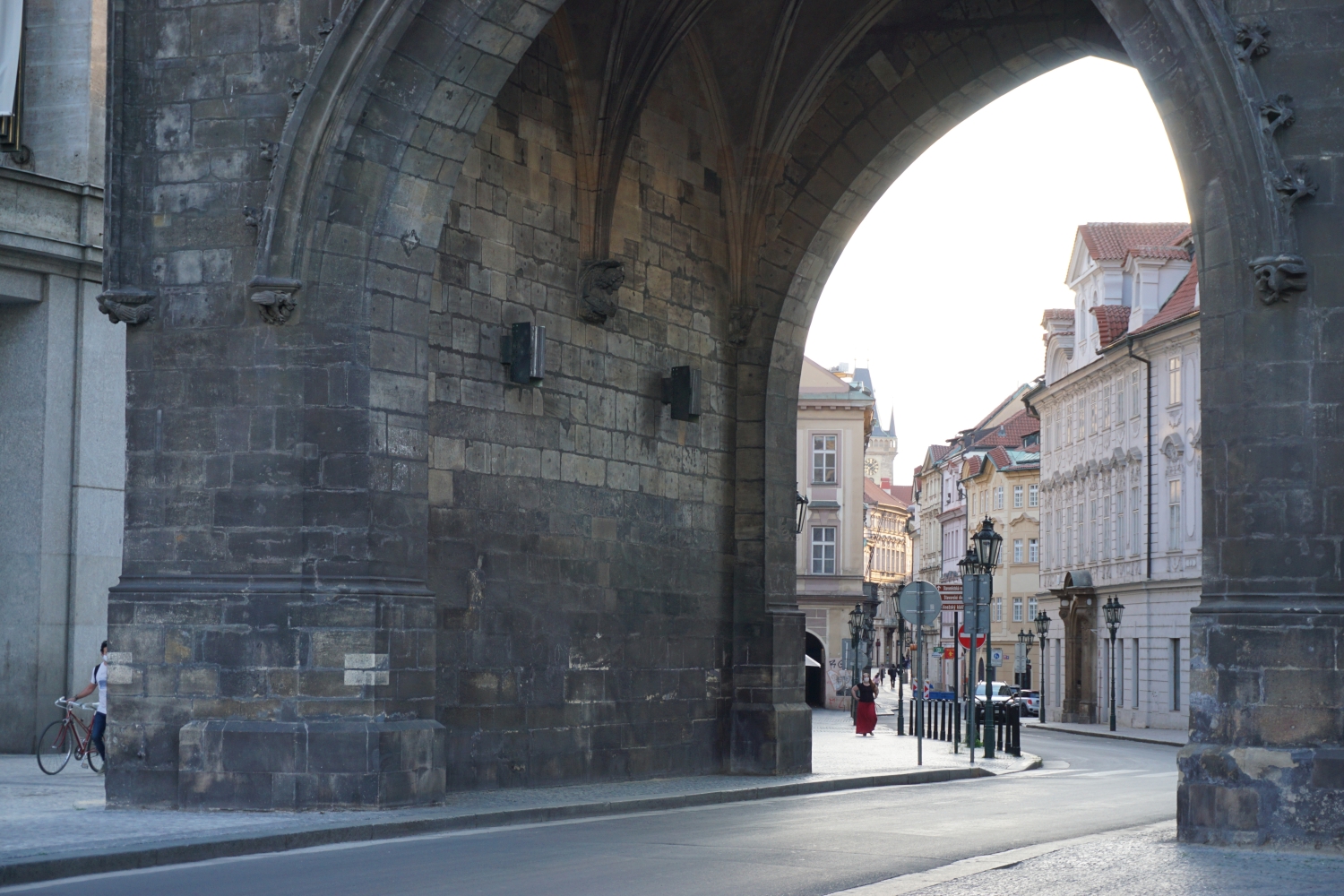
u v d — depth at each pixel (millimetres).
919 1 26828
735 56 26047
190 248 18172
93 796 19062
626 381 24312
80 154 26641
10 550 25875
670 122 25422
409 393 18406
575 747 22766
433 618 18359
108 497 26641
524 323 21797
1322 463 14961
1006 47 26547
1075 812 19625
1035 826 17266
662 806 20172
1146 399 65250
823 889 11789
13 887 12047
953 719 40344
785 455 27281
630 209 24406
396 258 18297
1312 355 15062
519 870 12797
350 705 17422
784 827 16875
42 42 26875
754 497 26750
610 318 23953
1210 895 11328
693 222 26031
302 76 18031
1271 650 14836
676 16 23312
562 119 23188
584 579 23141
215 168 18172
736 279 26828
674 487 25328
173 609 17797
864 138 27078
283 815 16719
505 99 22047
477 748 20984
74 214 26203
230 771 17328
